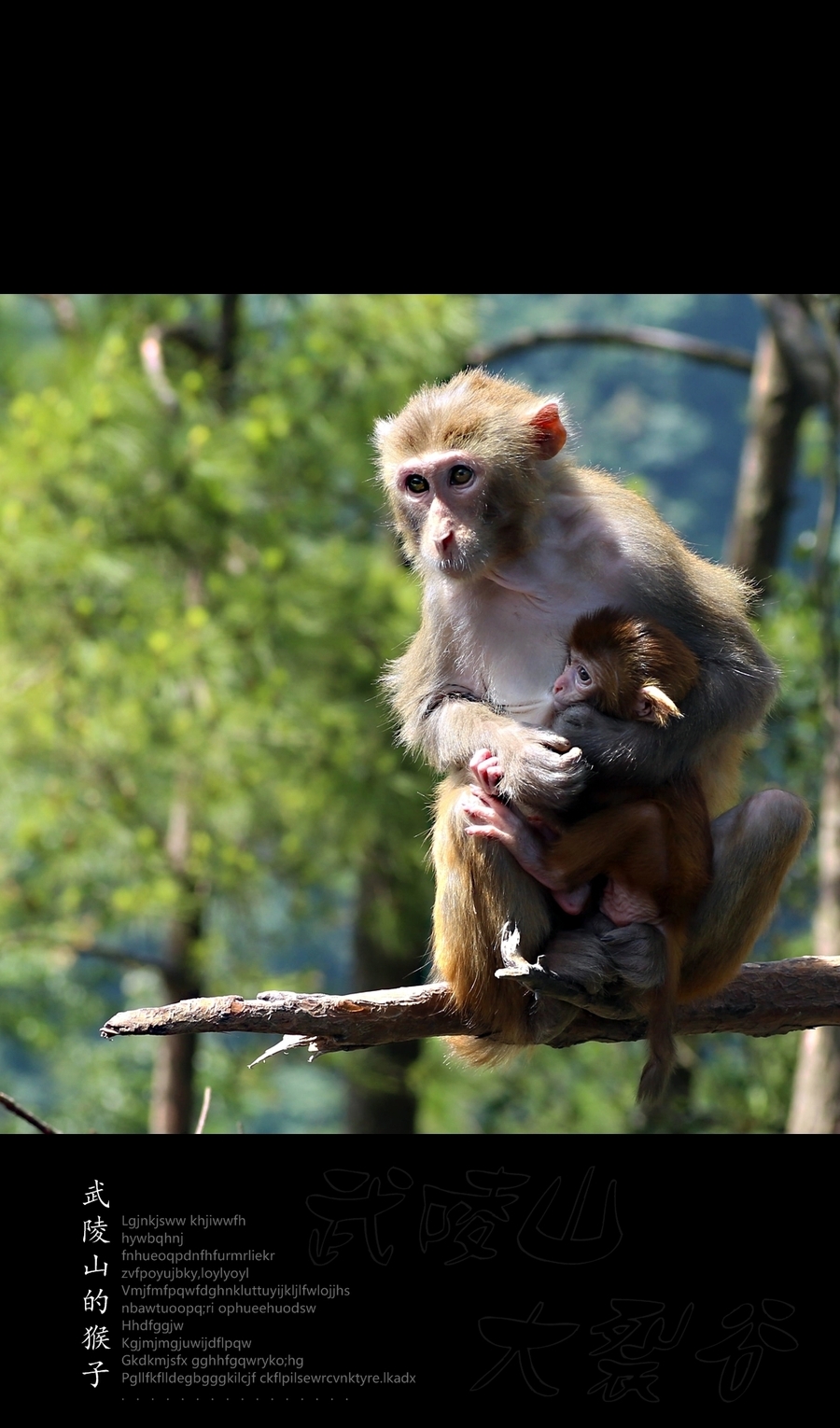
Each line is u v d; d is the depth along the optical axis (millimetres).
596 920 6477
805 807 6590
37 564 12961
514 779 6297
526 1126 15016
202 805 13617
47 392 14016
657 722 6352
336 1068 15672
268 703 13297
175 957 14867
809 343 14789
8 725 13672
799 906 14352
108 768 13891
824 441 16656
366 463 14555
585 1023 6684
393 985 17312
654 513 7113
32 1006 17156
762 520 16703
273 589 13453
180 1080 14734
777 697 6973
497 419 6809
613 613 6594
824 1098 11312
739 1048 14742
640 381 55000
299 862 14773
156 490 13312
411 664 7332
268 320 15703
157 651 13023
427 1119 18125
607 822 6297
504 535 6809
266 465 14102
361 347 14633
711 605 6855
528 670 7098
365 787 13609
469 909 6418
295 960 22359
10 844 14508
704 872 6418
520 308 42250
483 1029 6555
